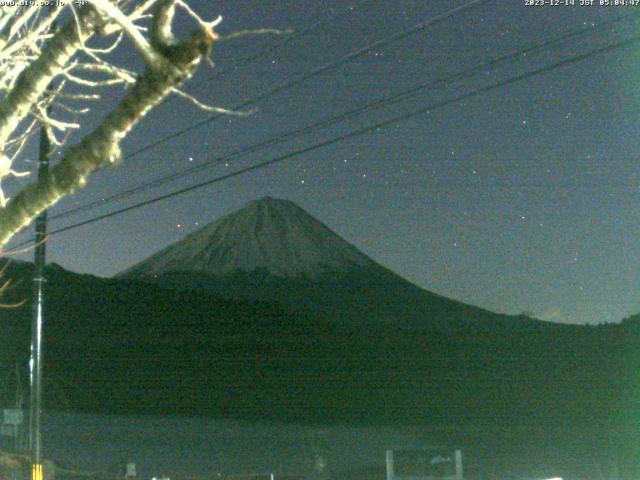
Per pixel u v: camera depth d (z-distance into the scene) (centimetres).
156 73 376
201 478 3012
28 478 2567
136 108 387
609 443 3500
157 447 4075
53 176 410
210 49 374
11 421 2766
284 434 4525
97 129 398
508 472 2817
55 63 450
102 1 374
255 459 3738
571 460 3177
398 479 2259
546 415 4334
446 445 3947
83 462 3459
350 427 4684
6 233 425
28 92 453
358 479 2962
